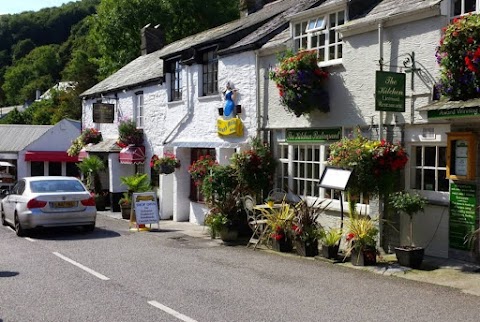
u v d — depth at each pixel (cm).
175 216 1677
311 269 887
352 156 908
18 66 8556
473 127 859
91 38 3809
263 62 1327
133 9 3212
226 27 1941
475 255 865
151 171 1914
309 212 1044
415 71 942
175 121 1745
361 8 1102
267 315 619
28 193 1312
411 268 858
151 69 2064
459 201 884
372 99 1026
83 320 609
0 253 1058
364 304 663
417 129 949
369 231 911
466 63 771
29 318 619
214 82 1547
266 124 1316
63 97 5031
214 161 1378
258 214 1225
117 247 1135
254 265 927
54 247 1133
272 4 1858
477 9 857
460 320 592
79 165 2156
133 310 647
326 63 1123
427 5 909
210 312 634
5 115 7269
